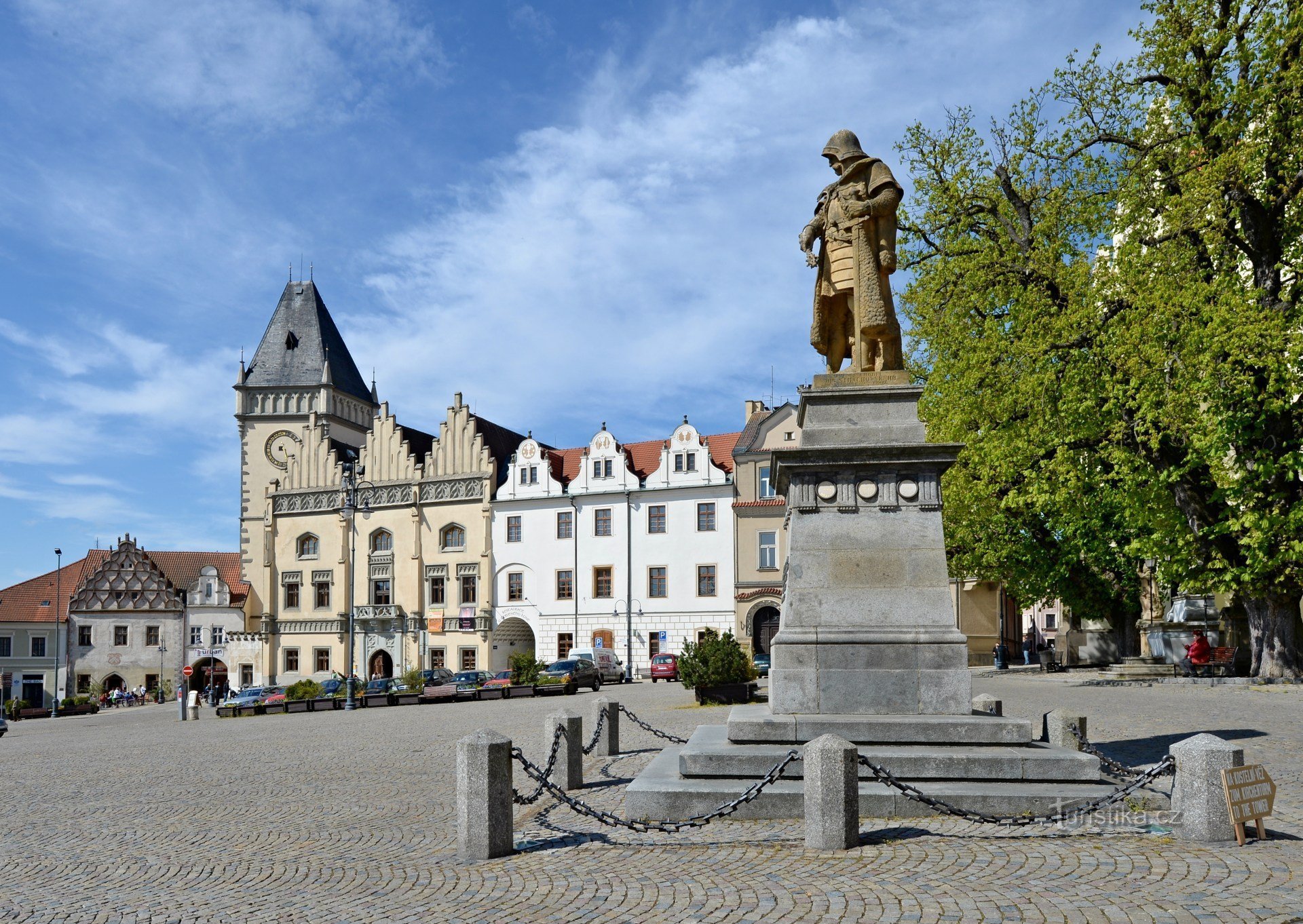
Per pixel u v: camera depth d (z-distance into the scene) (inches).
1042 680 1213.7
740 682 1022.4
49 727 1749.5
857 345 470.9
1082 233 1136.2
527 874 307.0
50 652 2967.5
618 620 2300.7
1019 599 1528.1
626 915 257.9
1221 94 930.1
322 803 482.0
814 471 444.8
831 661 419.8
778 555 2183.8
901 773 370.9
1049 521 1305.4
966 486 1250.0
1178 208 917.8
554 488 2397.9
